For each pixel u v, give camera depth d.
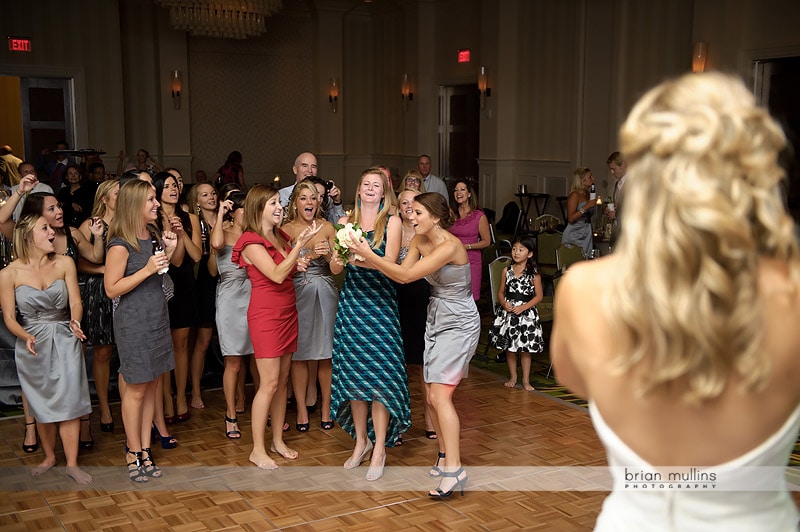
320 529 3.62
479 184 12.10
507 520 3.71
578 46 10.44
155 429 4.84
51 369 4.09
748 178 0.92
